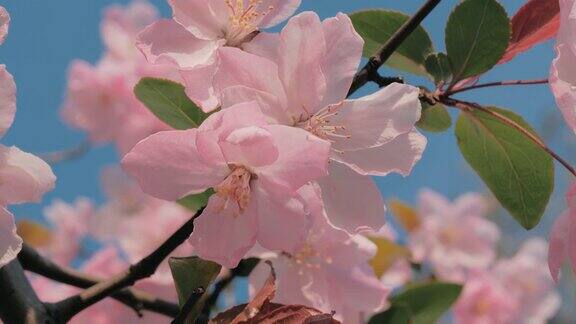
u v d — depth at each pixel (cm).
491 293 85
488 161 45
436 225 85
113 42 85
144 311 52
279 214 37
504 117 43
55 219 87
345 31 39
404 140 39
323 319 37
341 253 45
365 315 53
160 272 57
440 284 56
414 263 79
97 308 59
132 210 87
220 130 37
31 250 45
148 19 86
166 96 44
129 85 84
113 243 82
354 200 39
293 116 38
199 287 38
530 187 45
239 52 38
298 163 37
